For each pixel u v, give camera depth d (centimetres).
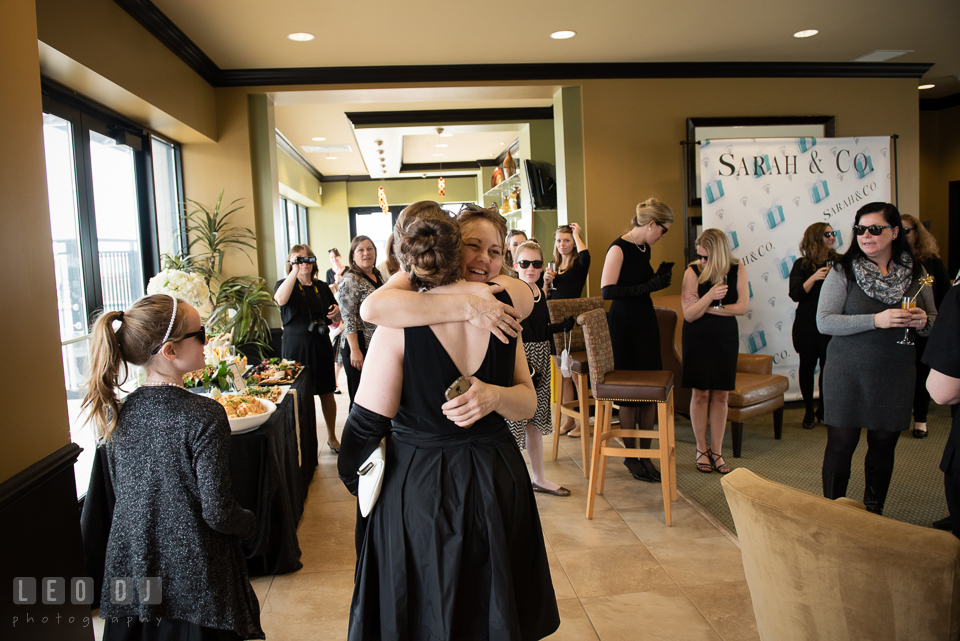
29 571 148
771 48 498
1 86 147
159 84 384
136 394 153
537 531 141
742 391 396
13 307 148
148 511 148
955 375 165
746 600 231
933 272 390
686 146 530
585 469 371
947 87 668
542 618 139
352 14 386
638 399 296
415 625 130
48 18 266
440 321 128
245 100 495
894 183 527
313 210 1219
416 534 129
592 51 490
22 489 145
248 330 468
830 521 110
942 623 100
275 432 253
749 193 511
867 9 420
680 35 460
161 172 466
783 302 520
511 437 144
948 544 98
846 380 255
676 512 313
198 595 148
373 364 133
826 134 549
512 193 785
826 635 115
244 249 498
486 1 379
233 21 390
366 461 134
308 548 284
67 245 329
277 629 218
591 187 533
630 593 238
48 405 162
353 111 693
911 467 370
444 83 513
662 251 543
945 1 410
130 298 408
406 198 1241
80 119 344
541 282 443
